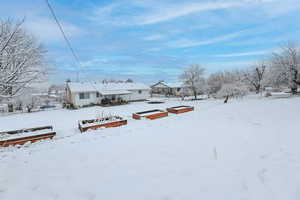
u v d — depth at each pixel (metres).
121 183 2.55
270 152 3.38
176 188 2.35
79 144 4.73
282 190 2.17
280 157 3.11
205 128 5.86
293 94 21.84
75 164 3.33
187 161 3.20
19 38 4.93
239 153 3.43
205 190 2.27
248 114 8.23
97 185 2.53
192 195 2.19
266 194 2.11
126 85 32.34
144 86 33.41
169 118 9.12
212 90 34.62
